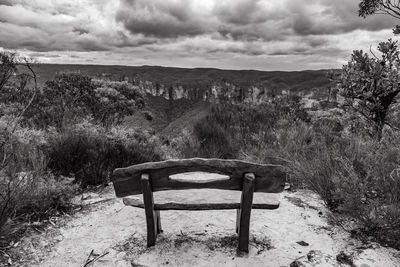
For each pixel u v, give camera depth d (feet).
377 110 16.16
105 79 57.36
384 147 12.46
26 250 8.82
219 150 21.11
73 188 12.53
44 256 8.60
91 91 45.83
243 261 8.34
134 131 21.04
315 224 10.36
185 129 24.18
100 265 8.21
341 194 10.13
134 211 11.41
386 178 10.55
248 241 8.66
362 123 16.96
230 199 9.27
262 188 8.35
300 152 16.69
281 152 17.19
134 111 52.24
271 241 9.32
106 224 10.45
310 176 13.00
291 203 12.21
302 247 9.00
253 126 23.17
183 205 8.59
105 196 12.90
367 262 8.07
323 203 12.17
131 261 8.37
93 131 17.02
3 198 9.65
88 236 9.67
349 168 11.41
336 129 19.24
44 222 10.44
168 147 23.17
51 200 11.14
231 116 24.84
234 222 10.61
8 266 8.08
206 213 11.28
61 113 21.52
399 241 8.71
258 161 16.99
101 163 14.99
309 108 25.75
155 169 8.09
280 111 25.04
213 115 25.41
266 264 8.20
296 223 10.43
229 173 8.12
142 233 9.85
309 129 19.29
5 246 8.92
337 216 10.87
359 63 16.14
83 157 14.75
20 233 9.62
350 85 16.39
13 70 18.58
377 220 8.93
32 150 13.94
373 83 16.02
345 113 18.06
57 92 41.88
